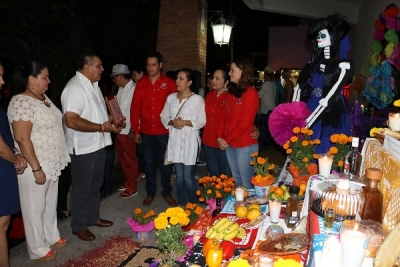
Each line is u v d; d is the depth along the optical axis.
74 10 6.39
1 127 2.81
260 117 9.10
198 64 7.71
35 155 3.08
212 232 2.35
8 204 2.83
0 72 2.74
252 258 2.00
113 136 5.28
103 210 4.67
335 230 1.75
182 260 2.18
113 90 6.77
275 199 2.61
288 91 9.13
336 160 2.88
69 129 3.60
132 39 8.99
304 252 1.99
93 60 3.53
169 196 4.84
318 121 3.38
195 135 4.18
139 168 5.86
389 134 2.16
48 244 3.51
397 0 5.04
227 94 3.90
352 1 7.95
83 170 3.67
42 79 3.09
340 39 3.50
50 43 6.84
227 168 4.38
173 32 7.71
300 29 11.31
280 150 8.48
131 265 3.28
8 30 5.60
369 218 1.79
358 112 4.98
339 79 3.28
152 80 4.50
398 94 4.21
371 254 1.52
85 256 3.47
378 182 1.79
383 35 4.47
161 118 4.41
